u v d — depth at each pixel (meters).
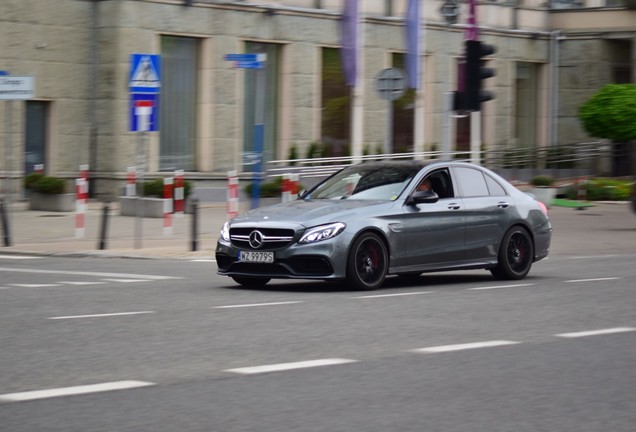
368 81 42.84
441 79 45.81
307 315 13.26
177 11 37.38
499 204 17.70
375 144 43.19
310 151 40.97
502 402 8.62
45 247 23.47
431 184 17.05
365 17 42.50
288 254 15.43
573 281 17.81
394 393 8.88
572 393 9.00
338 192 16.97
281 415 8.09
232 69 38.91
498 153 48.19
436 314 13.52
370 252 15.95
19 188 35.06
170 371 9.70
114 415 8.02
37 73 35.41
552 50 50.75
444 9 34.06
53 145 35.94
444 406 8.45
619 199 41.19
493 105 48.59
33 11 35.22
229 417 8.00
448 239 16.89
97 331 11.91
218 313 13.38
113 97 36.25
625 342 11.55
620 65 51.69
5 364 9.97
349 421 7.93
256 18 39.38
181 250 22.88
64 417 7.94
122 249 23.06
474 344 11.30
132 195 31.33
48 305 14.12
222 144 38.81
